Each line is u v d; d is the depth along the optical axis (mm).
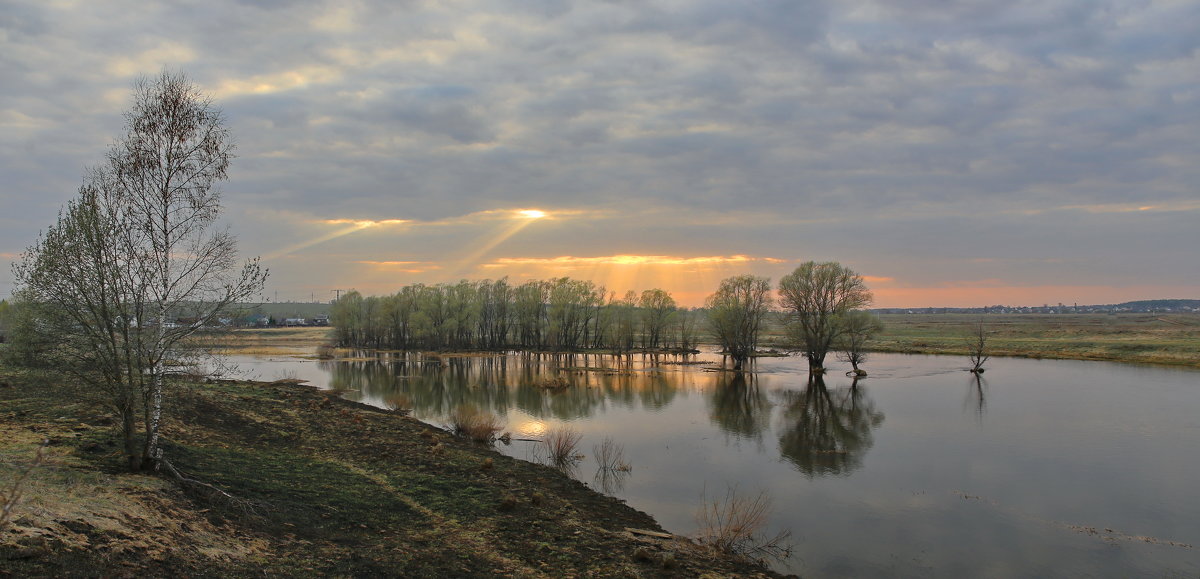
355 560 15117
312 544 15602
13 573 10148
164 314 17109
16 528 11297
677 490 26172
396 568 15117
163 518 14219
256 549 14422
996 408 46469
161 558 12359
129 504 14359
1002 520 23172
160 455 17781
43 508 12570
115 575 11156
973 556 20078
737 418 43156
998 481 27828
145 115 16938
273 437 27766
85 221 15492
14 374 27453
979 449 33750
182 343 17328
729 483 27281
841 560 19594
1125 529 22406
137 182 16656
